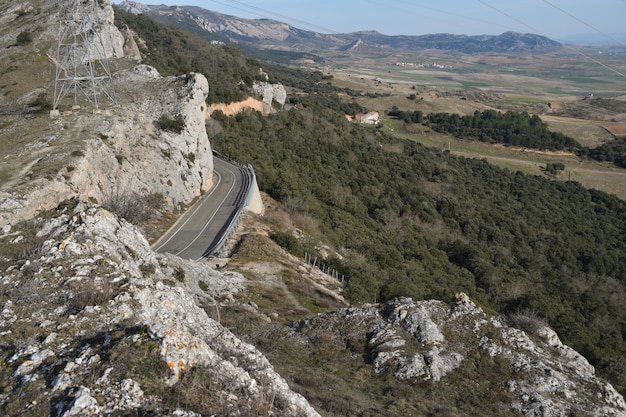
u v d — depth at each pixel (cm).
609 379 3203
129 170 4453
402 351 2405
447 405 2112
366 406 1961
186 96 5628
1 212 2770
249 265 3928
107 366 1215
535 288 6288
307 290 3788
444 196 9388
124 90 5734
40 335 1371
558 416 2103
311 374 2205
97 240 1941
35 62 6356
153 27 11525
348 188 8250
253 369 1523
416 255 6419
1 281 1631
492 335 2530
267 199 6281
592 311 6197
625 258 8450
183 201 5141
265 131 9075
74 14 6144
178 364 1257
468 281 5741
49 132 4275
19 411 1077
